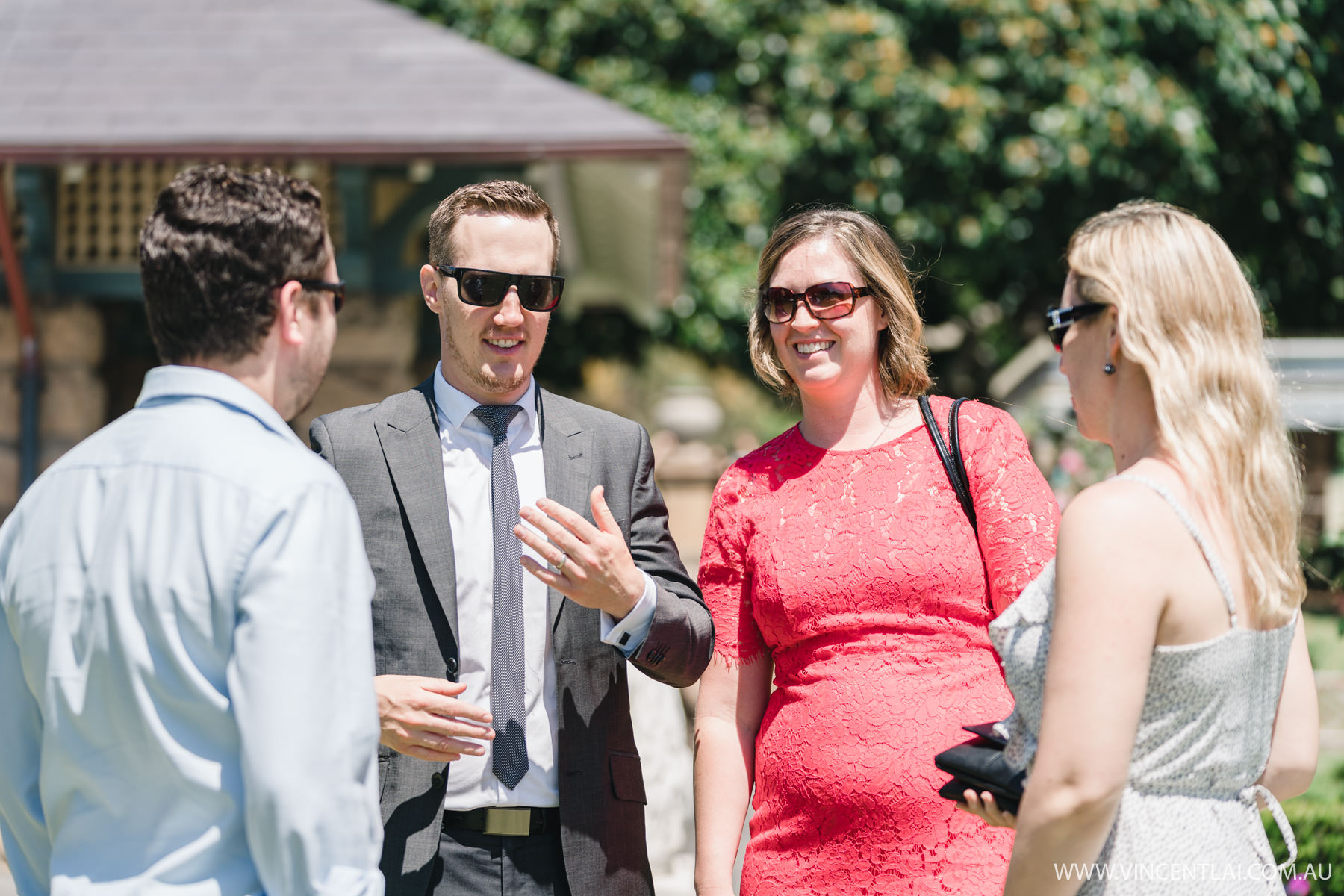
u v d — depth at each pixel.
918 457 2.30
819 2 12.06
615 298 14.27
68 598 1.53
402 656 2.22
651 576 2.40
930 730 2.11
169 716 1.48
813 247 2.38
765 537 2.34
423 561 2.26
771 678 2.53
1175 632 1.56
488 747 2.20
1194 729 1.58
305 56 6.89
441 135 6.12
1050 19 10.22
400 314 7.17
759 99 12.49
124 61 6.78
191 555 1.49
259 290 1.61
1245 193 10.33
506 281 2.31
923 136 10.76
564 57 12.27
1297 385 1.98
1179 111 9.75
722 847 2.28
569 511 2.08
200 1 7.43
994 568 2.20
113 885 1.46
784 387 2.65
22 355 7.12
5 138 6.05
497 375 2.36
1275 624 1.63
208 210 1.60
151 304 1.63
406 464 2.32
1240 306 1.65
